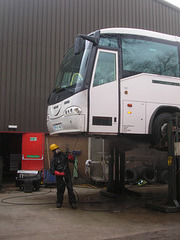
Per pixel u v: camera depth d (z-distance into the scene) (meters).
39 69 13.34
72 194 7.40
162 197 9.12
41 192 10.48
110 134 6.70
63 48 13.74
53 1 13.90
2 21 13.20
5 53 13.06
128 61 7.14
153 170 13.11
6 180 13.94
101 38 6.94
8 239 4.79
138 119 6.96
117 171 9.55
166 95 7.42
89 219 6.20
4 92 12.83
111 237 4.87
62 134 7.41
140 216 6.48
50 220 6.12
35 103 13.11
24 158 12.56
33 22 13.55
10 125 12.66
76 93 6.54
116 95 6.80
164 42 7.79
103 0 14.64
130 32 7.37
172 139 7.00
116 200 8.71
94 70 6.68
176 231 5.23
